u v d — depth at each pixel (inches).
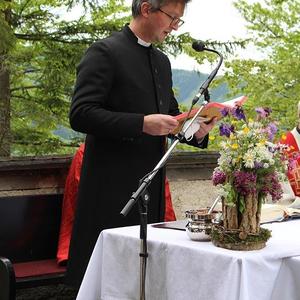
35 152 339.6
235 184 105.3
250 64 358.6
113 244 119.1
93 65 139.6
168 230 121.6
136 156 141.0
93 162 141.9
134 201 107.0
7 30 304.0
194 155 211.6
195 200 214.7
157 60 148.1
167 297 110.4
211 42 341.4
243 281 98.2
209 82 123.7
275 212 133.2
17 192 182.2
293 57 367.2
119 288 117.9
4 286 138.9
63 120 340.8
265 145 107.3
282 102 359.9
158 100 144.9
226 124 108.7
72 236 145.1
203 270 104.1
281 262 104.1
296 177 161.6
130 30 144.9
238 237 104.0
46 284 158.4
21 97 342.3
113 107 141.2
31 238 176.7
